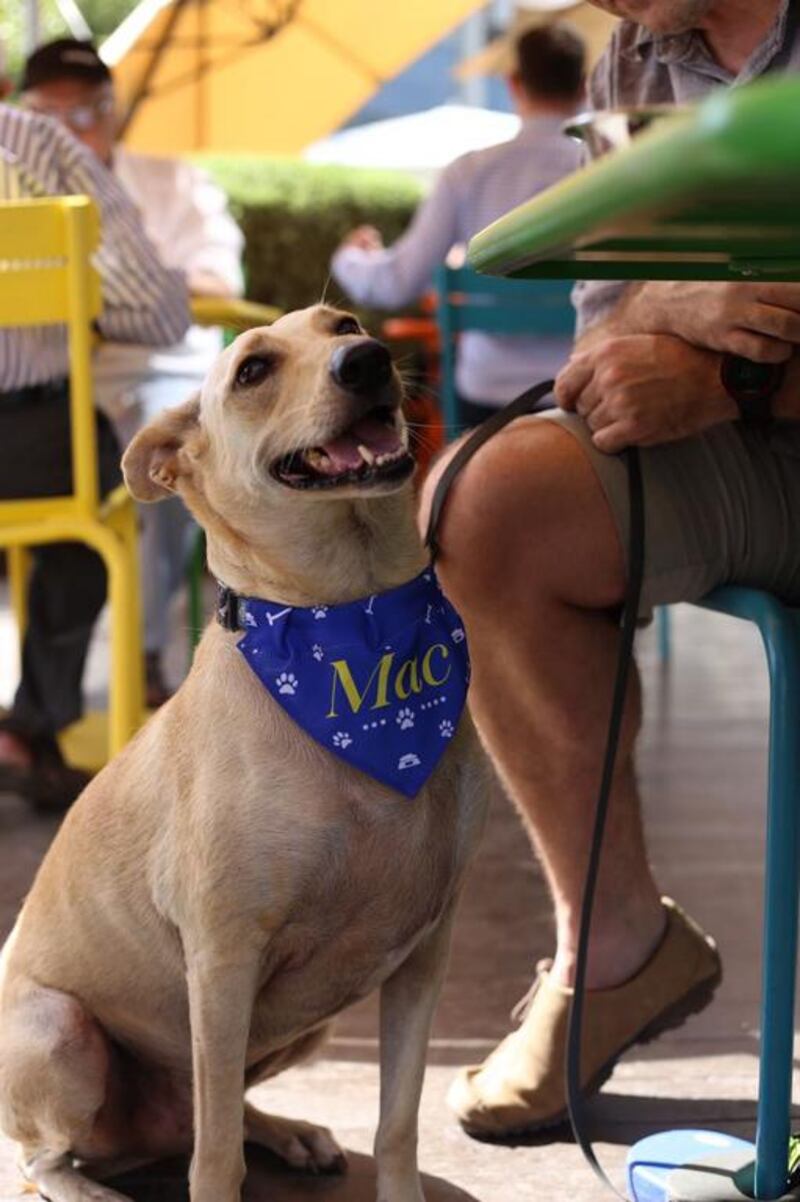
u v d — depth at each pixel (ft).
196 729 6.61
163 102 22.36
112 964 7.13
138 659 12.32
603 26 25.91
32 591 14.19
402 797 6.43
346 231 36.65
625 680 7.20
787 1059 6.53
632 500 7.39
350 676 6.40
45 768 14.32
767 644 6.63
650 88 8.62
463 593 7.65
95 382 16.39
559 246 4.74
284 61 22.61
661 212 3.85
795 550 7.67
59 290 12.23
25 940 7.48
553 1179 7.41
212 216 19.54
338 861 6.40
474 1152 7.75
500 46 31.22
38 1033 7.12
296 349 6.63
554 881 8.01
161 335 14.20
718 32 7.93
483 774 6.81
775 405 7.54
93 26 47.09
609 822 7.84
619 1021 7.89
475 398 20.24
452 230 20.53
